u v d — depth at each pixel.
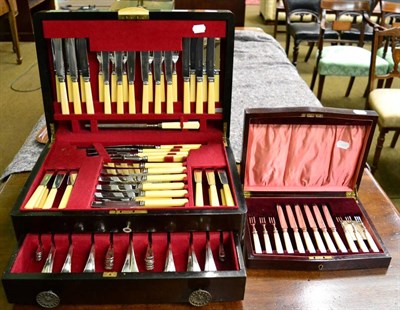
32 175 0.97
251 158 1.07
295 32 3.38
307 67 3.81
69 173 1.02
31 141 1.40
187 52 1.06
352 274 0.92
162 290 0.81
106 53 1.05
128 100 1.11
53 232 0.88
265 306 0.84
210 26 1.02
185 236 0.90
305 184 1.12
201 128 1.14
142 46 1.04
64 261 0.88
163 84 1.10
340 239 0.98
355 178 1.10
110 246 0.91
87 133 1.13
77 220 0.85
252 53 2.34
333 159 1.08
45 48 1.03
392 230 1.03
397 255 0.96
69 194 0.94
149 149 1.12
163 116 1.12
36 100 2.98
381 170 2.36
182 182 1.00
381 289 0.88
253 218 1.04
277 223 1.03
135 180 1.00
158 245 0.91
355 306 0.84
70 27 1.01
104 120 1.13
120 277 0.79
